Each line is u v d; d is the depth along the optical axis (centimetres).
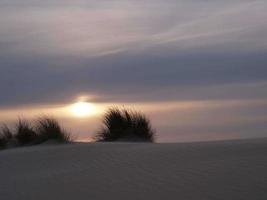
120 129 2006
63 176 1209
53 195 1040
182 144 1452
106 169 1221
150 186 1005
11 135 2112
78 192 1035
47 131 2008
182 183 994
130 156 1334
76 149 1561
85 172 1222
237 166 1064
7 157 1578
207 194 908
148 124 2041
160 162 1205
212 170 1059
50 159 1471
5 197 1080
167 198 915
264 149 1192
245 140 1398
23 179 1245
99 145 1614
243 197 870
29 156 1551
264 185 916
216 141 1452
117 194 981
